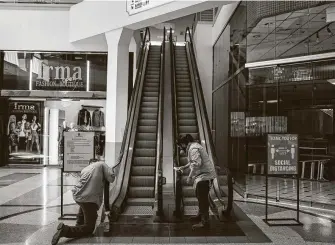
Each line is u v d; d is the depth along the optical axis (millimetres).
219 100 13305
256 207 7285
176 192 6242
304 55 8992
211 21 15461
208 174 5703
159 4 9547
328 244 4887
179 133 9398
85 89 14117
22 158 14156
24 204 7371
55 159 14266
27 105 14195
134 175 8219
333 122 9516
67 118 14242
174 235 5266
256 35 9305
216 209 6816
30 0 13711
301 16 8758
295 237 5199
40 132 14219
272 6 9000
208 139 8656
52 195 8406
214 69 14609
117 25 11078
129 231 5453
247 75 9438
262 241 5000
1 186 9703
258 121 9523
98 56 14086
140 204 7270
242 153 9570
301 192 8586
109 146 11227
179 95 11406
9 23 13805
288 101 9547
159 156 7059
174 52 14352
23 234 5219
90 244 4805
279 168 6215
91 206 5102
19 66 14055
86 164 6145
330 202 7188
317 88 9484
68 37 13695
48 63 14078
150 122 10000
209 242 4941
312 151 10195
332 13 8352
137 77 11375
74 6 13273
